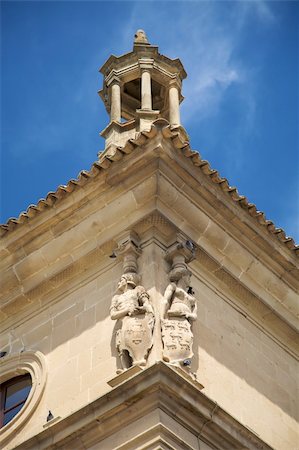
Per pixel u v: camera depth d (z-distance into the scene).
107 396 23.17
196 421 23.09
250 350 26.75
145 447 22.31
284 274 28.08
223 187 27.08
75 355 25.59
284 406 26.62
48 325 26.80
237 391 25.55
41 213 27.47
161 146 26.16
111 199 26.81
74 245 27.17
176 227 26.25
